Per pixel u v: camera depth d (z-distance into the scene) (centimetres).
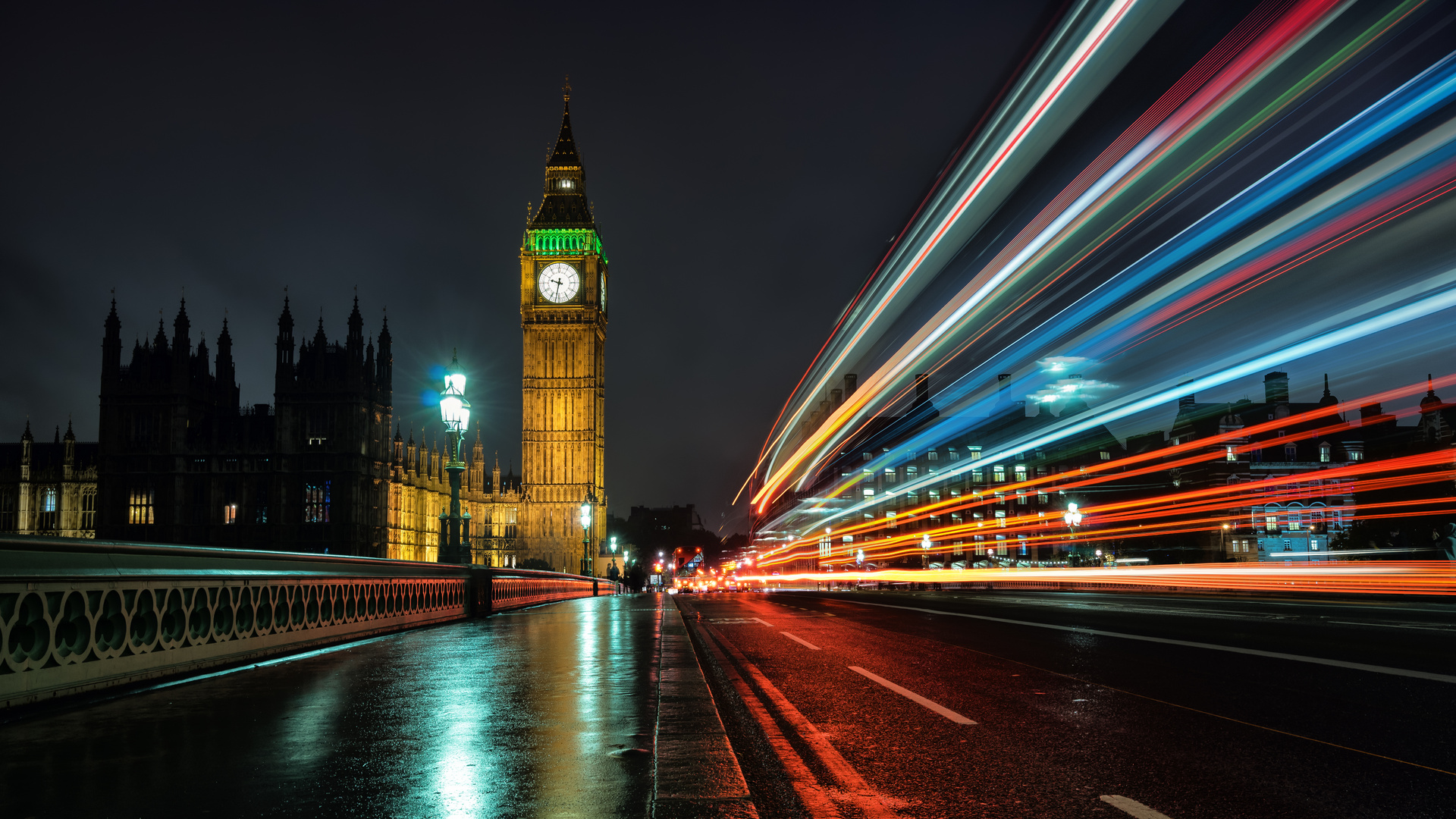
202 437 9688
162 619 875
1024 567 10100
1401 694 838
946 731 699
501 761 509
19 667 694
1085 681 955
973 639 1483
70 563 754
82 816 402
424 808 413
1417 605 2641
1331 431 9100
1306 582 5525
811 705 837
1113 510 10056
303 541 9169
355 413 9338
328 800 429
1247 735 666
